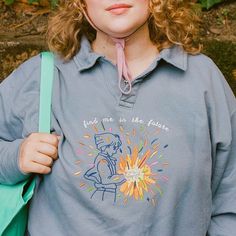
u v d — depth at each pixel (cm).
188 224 140
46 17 240
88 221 137
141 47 142
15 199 144
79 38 150
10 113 149
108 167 136
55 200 141
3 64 212
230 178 148
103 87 141
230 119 144
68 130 141
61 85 146
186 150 138
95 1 137
